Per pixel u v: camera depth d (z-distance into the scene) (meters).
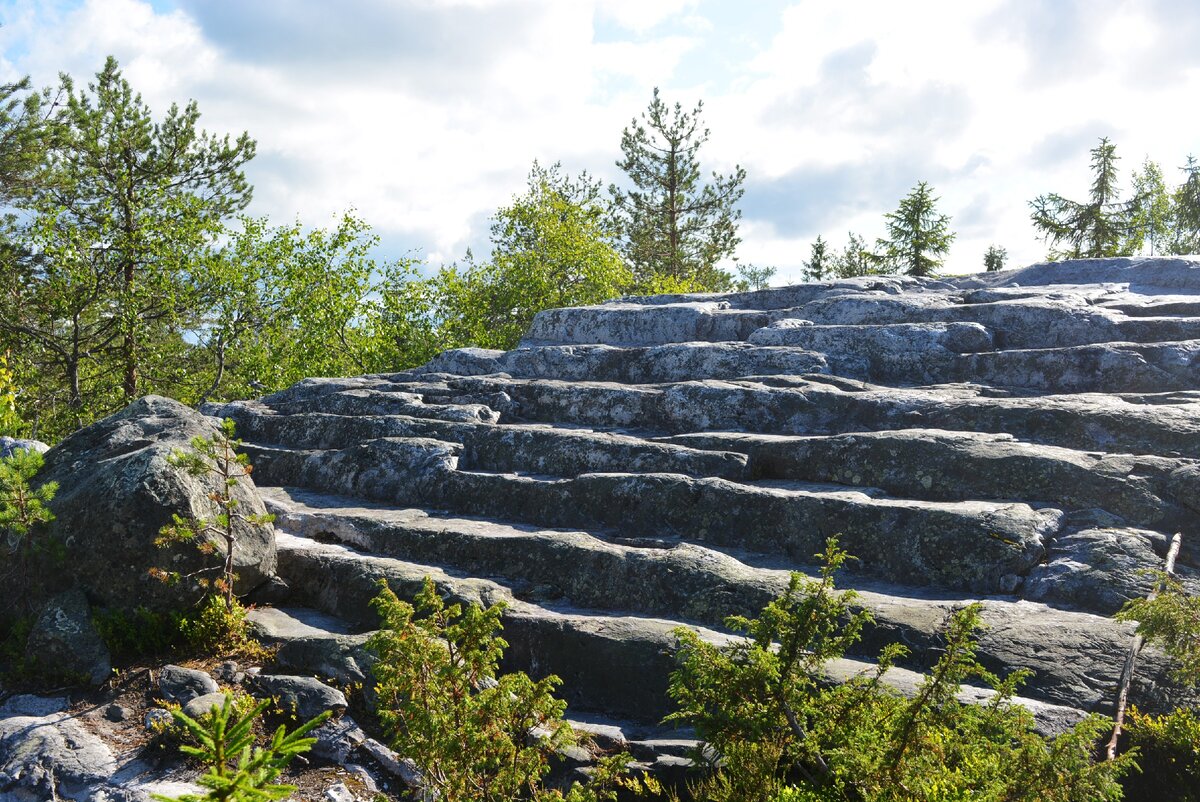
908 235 30.30
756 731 3.85
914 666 5.29
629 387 10.04
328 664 5.79
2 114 22.16
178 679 5.75
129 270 24.50
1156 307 9.45
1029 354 8.83
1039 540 6.13
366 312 24.12
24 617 6.48
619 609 6.48
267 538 6.98
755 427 8.91
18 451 6.47
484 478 8.54
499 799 3.95
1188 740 4.35
